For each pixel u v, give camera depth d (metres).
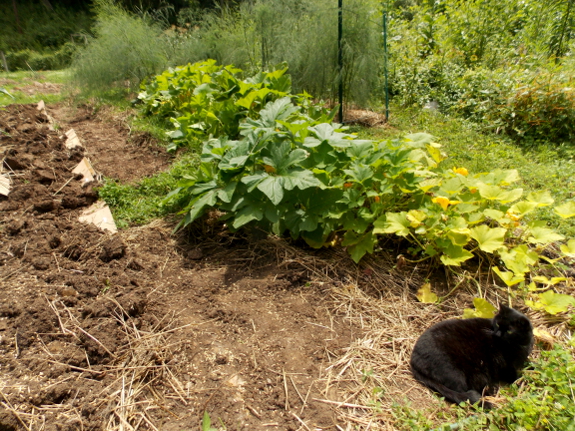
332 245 3.61
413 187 3.48
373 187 3.72
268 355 2.61
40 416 2.17
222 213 4.06
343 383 2.42
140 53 8.55
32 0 18.38
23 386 2.31
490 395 2.38
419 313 3.00
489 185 3.59
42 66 14.58
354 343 2.72
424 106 7.62
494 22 9.53
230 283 3.29
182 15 11.39
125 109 7.52
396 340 2.75
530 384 2.31
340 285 3.22
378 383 2.43
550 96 6.13
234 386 2.39
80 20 17.48
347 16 6.53
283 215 3.55
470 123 6.70
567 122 6.14
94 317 2.81
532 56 8.18
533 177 4.96
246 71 8.61
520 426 1.99
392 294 3.18
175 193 3.86
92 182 4.75
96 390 2.34
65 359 2.51
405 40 9.27
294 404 2.28
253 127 3.97
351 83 6.81
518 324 2.35
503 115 6.45
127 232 3.95
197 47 9.09
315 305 3.05
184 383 2.43
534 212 4.12
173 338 2.73
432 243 3.34
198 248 3.71
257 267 3.46
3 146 5.60
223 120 5.44
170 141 5.93
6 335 2.66
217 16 9.84
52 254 3.52
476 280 3.33
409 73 8.25
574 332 2.80
